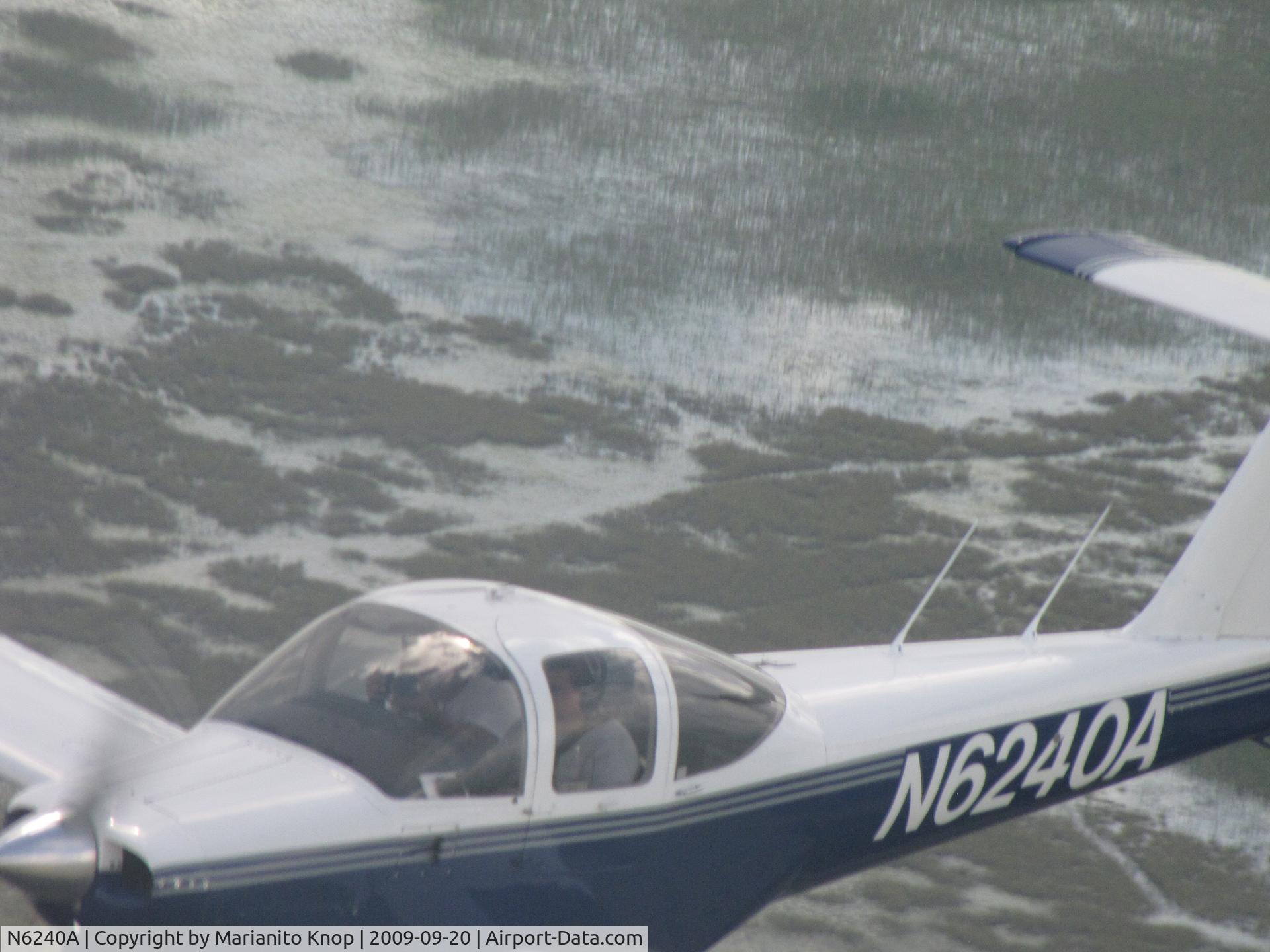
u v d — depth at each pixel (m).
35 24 98.19
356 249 75.50
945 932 30.00
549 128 97.94
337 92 98.19
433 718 20.52
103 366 56.97
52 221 71.94
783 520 51.31
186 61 98.62
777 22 123.62
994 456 60.69
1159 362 74.50
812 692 25.97
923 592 47.16
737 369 67.25
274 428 53.88
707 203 89.88
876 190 96.00
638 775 21.83
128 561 42.59
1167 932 31.22
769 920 29.48
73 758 21.77
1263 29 137.38
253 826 18.80
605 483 53.19
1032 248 27.09
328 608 41.31
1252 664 29.97
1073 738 27.92
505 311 70.06
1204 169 107.31
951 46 123.81
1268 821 36.62
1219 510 29.89
